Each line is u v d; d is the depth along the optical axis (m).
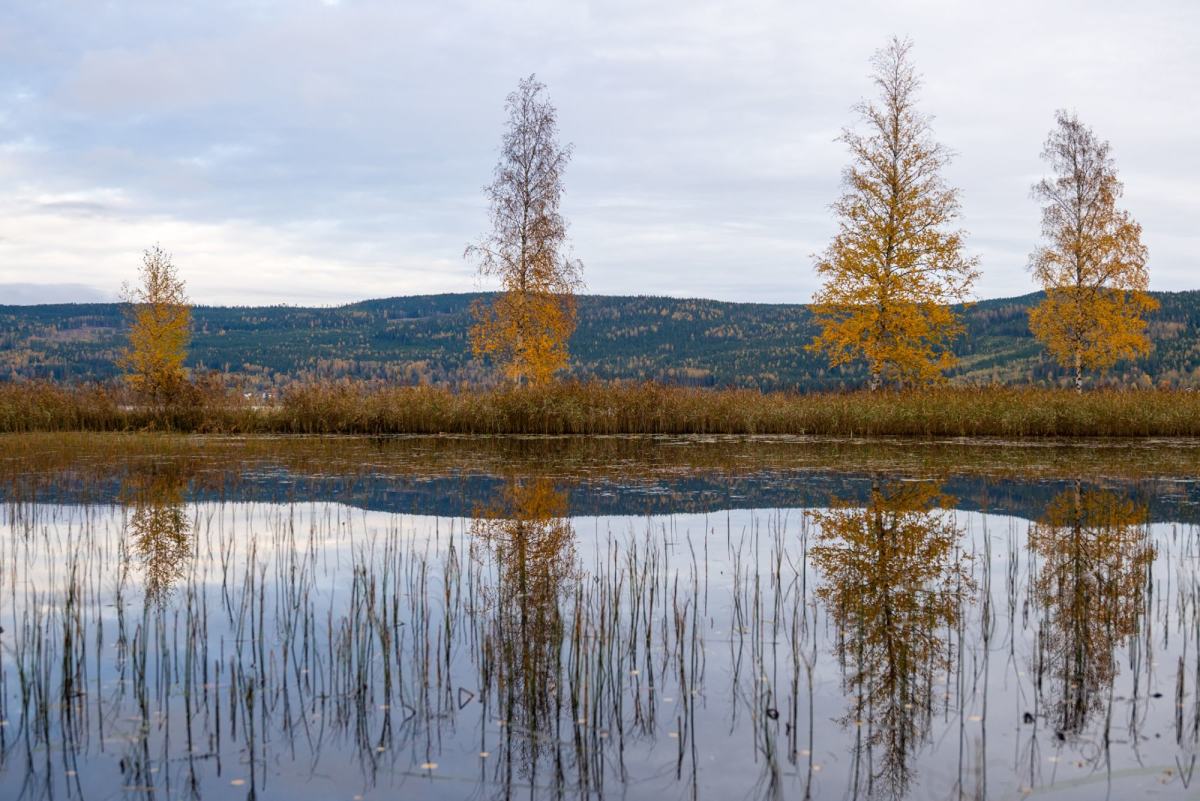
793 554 10.95
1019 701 6.37
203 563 10.23
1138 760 5.46
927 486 16.67
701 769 5.40
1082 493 15.73
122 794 5.09
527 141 35.78
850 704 6.37
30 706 6.28
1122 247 38.41
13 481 16.88
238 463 20.14
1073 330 39.72
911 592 9.22
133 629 7.84
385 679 6.53
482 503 14.66
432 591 9.16
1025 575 9.88
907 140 33.72
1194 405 28.64
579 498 15.20
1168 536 11.91
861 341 34.50
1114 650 7.42
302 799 5.04
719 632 7.93
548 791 5.15
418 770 5.41
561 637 7.12
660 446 25.03
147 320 44.72
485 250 35.88
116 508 13.88
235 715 6.12
